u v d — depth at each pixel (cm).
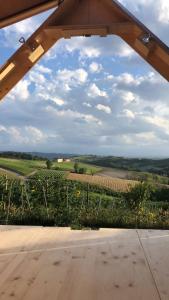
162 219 694
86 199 890
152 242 421
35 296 272
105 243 415
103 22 313
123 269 329
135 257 364
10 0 335
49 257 360
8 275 312
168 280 305
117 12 311
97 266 335
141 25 301
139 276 312
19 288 286
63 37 326
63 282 298
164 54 294
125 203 986
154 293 279
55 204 837
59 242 416
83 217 654
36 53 324
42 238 434
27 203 808
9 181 868
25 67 328
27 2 342
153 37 299
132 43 317
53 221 629
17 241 420
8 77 328
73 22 318
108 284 295
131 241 425
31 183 870
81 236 446
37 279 304
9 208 730
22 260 351
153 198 1088
